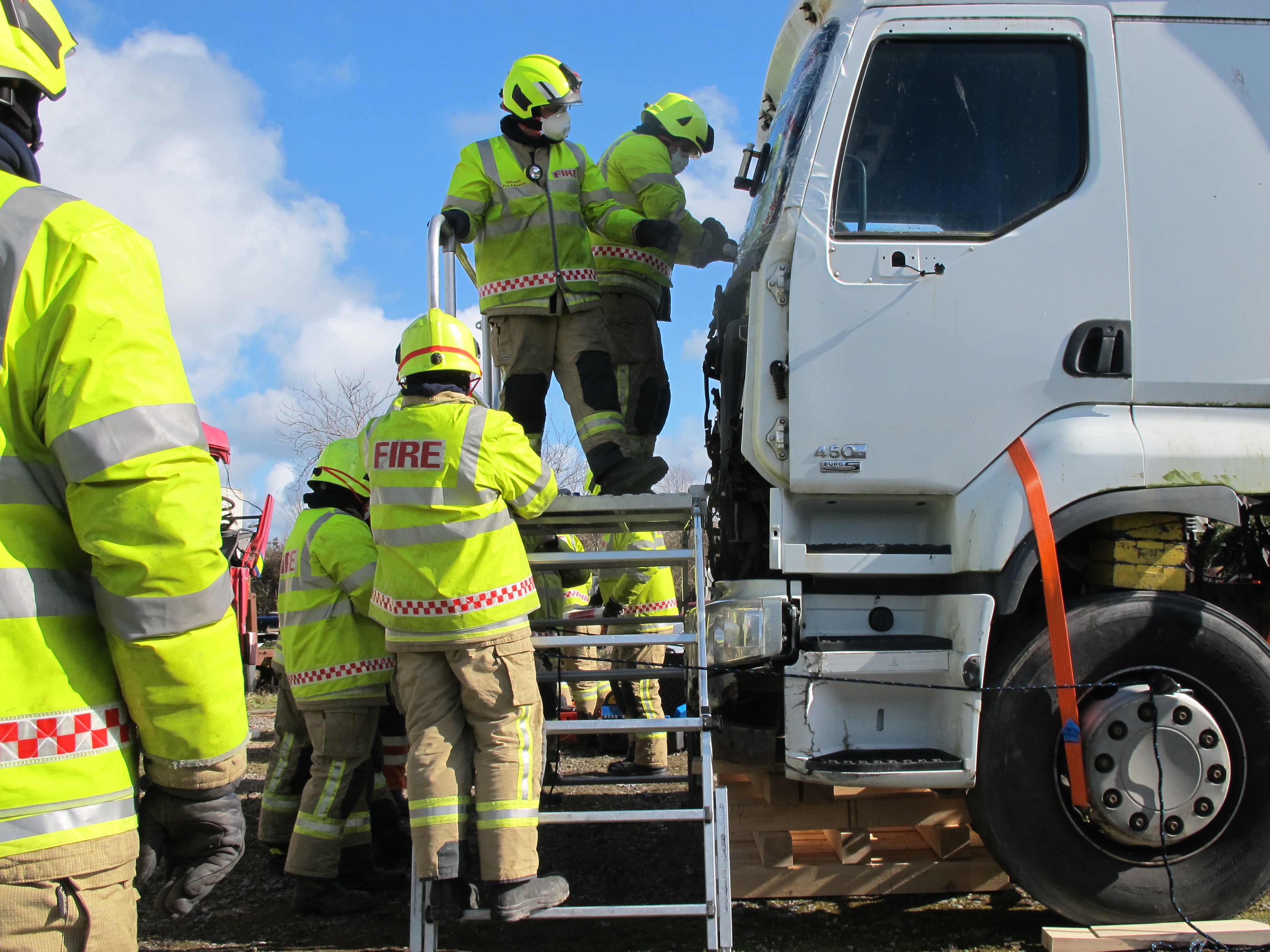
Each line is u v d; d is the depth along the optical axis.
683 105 5.60
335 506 4.45
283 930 4.11
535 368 4.70
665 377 5.60
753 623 3.53
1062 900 3.55
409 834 5.08
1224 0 3.73
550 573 6.09
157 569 1.72
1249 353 3.58
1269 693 3.55
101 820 1.75
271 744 8.69
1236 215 3.64
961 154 3.67
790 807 3.95
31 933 1.69
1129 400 3.55
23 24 1.89
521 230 4.62
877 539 3.68
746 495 3.98
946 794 4.00
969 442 3.53
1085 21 3.68
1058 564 3.42
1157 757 3.47
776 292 3.64
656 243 4.64
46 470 1.78
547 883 3.46
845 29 3.72
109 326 1.75
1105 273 3.58
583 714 7.34
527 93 4.56
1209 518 3.47
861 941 3.77
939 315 3.56
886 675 3.52
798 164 3.65
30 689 1.70
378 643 4.29
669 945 3.79
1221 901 3.56
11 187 1.82
